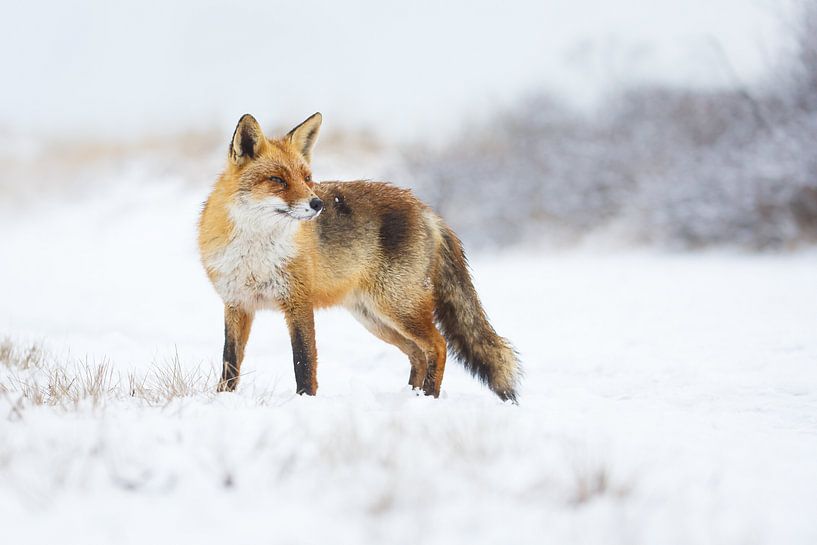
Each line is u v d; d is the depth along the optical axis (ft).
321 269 34.96
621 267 110.63
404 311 37.14
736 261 106.83
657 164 140.97
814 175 106.83
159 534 16.65
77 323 66.23
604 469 20.07
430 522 17.34
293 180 33.37
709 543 16.74
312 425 24.67
